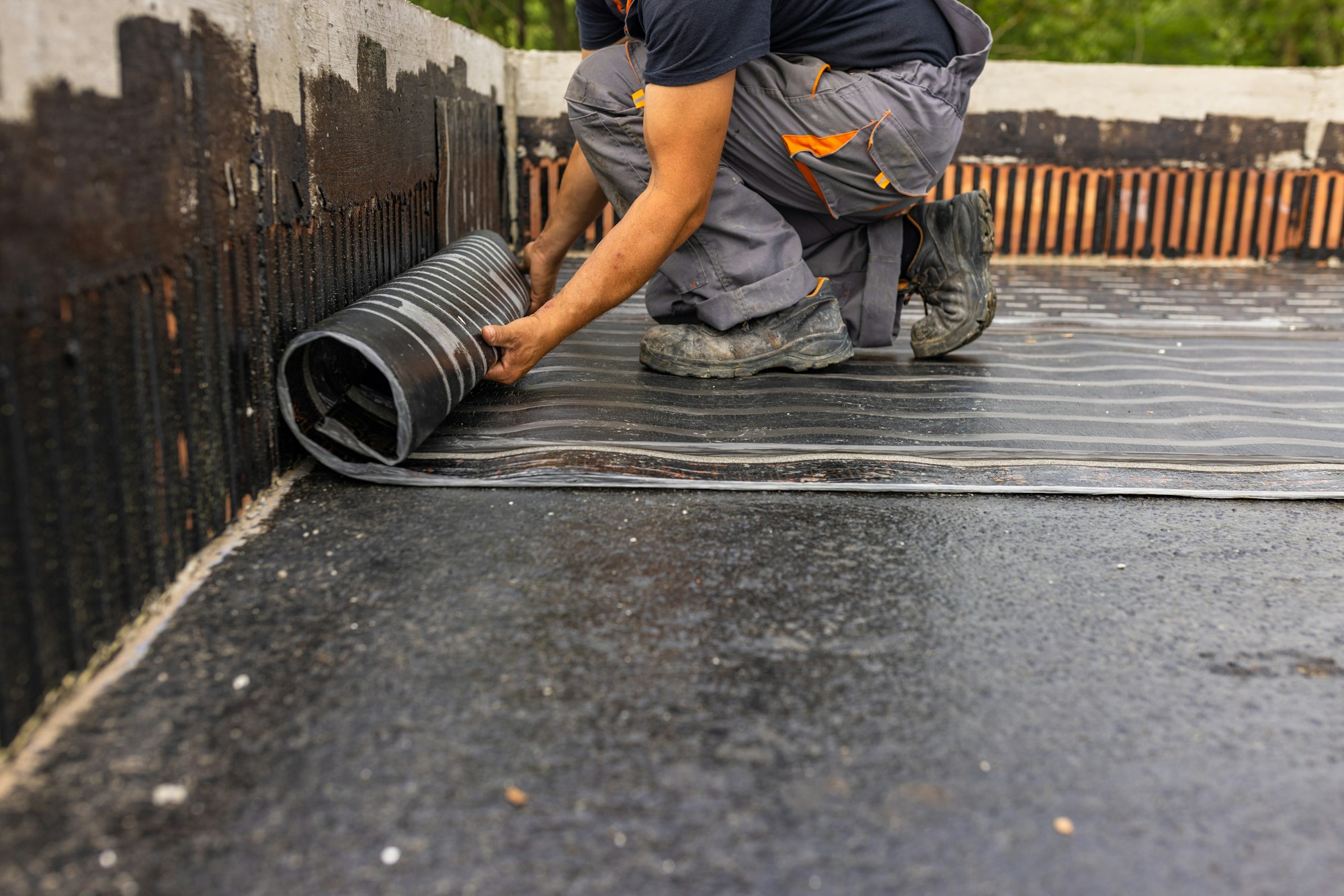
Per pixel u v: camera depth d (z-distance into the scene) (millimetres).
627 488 1599
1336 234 4293
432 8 7836
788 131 2082
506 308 2049
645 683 1063
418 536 1401
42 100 890
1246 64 9336
